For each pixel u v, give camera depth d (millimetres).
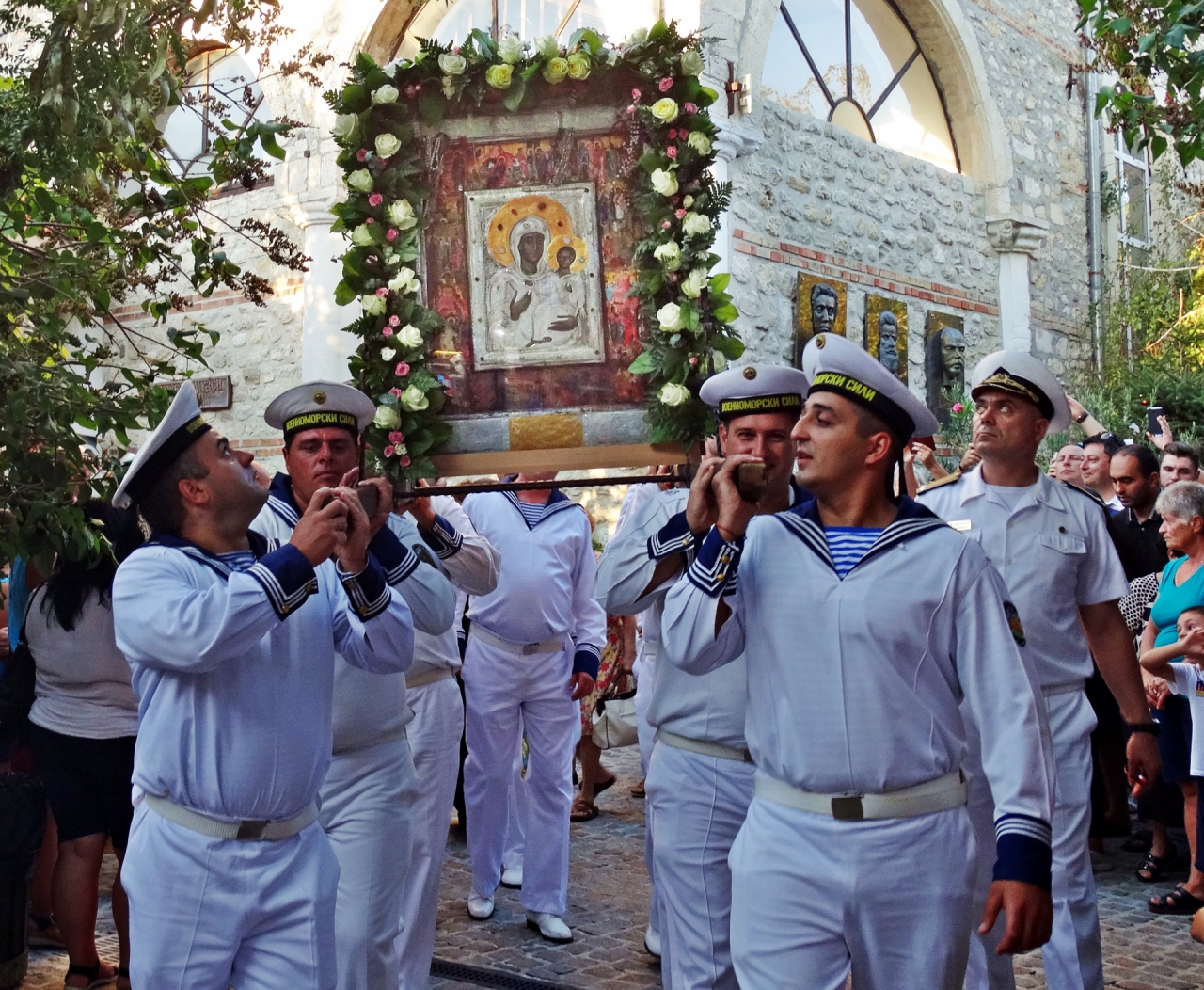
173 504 2869
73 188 4648
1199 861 5449
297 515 3703
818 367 2848
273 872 2752
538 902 5312
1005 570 4117
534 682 5414
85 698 4527
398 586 3439
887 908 2576
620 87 3785
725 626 2803
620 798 7848
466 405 3844
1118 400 12539
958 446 11734
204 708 2715
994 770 2596
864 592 2645
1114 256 14234
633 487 5293
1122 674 4277
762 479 2746
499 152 3830
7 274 4434
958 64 12141
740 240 9750
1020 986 4715
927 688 2639
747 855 2721
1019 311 12672
